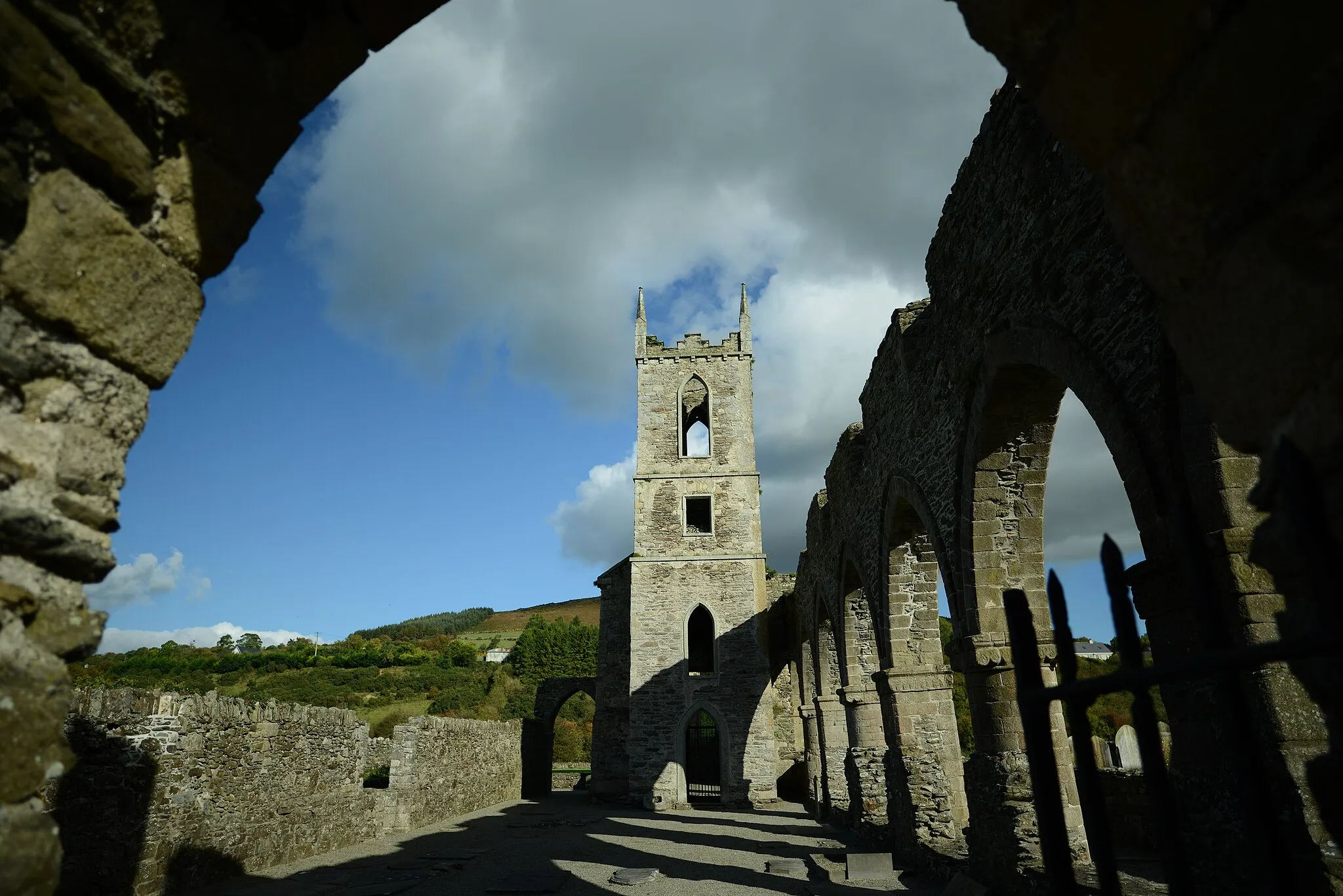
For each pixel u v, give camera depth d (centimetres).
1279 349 164
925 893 945
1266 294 166
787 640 2769
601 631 2889
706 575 2636
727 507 2722
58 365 202
